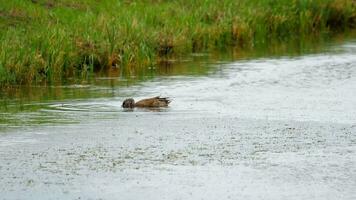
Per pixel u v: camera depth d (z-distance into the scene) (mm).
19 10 92438
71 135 57156
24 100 70812
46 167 49812
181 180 47406
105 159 51344
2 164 50375
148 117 62875
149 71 85938
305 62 91000
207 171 48906
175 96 71875
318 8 116938
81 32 88938
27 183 47094
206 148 53625
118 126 59844
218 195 45031
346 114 63688
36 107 67500
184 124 60312
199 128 59031
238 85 77250
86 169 49406
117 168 49562
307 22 114250
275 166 49844
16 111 65875
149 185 46656
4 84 77688
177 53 95625
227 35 103062
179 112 64812
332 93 73000
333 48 101438
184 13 103188
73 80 81062
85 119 62375
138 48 89750
